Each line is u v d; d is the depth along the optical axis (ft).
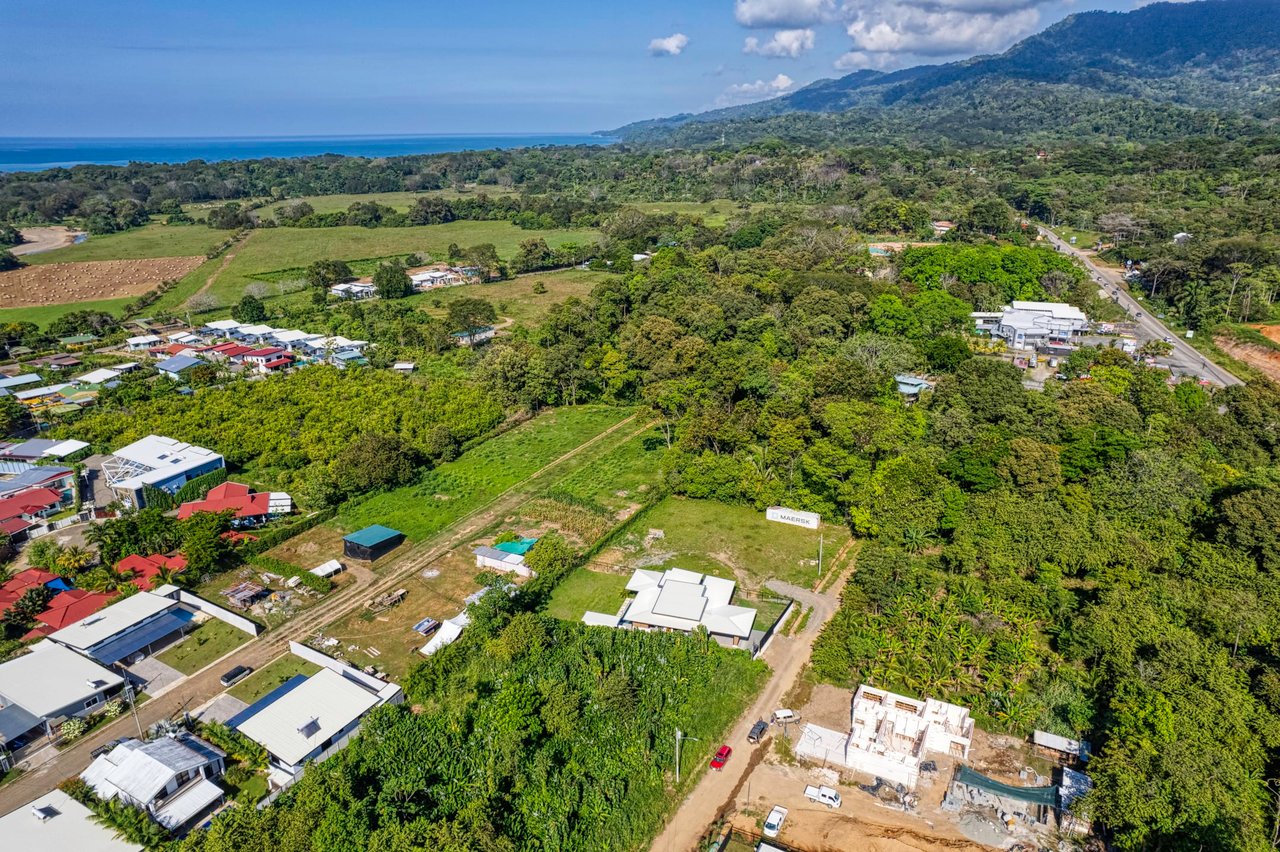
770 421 308.60
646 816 150.41
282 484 299.99
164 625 207.21
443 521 276.82
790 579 238.48
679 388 336.49
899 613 204.95
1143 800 134.21
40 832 139.95
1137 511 238.07
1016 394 309.01
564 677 184.14
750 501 286.46
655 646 197.47
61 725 173.88
